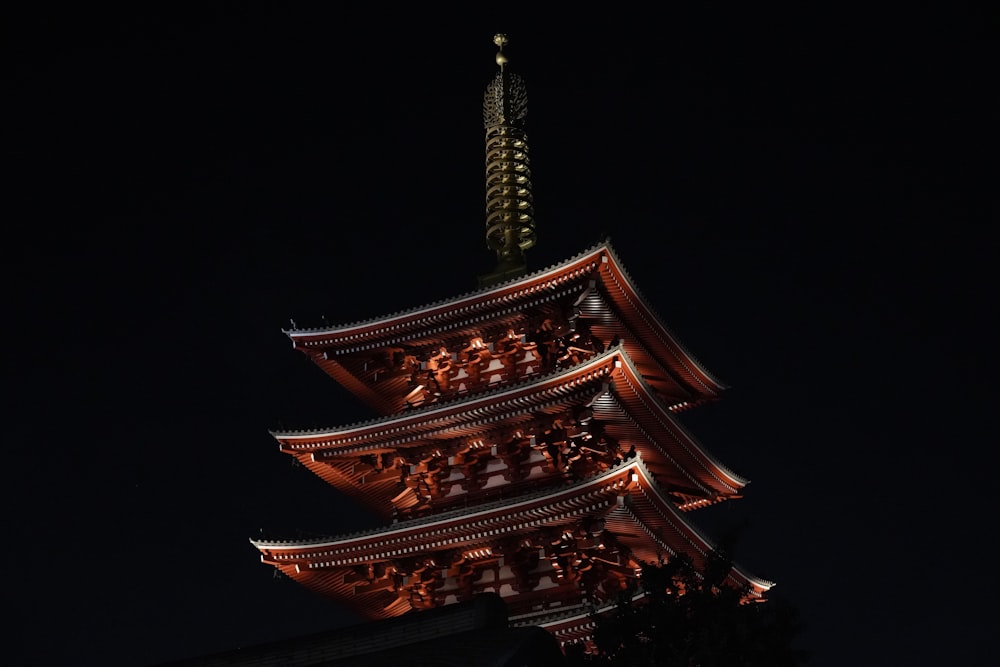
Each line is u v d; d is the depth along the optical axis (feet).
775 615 110.11
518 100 229.86
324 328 204.23
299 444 198.39
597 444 186.50
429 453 195.93
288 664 111.75
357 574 191.62
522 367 199.21
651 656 107.55
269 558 191.01
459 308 196.75
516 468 190.70
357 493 205.67
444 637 103.19
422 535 183.83
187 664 115.85
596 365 177.78
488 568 186.39
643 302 192.13
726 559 114.73
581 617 165.89
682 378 208.44
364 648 109.91
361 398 213.66
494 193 220.02
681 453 194.80
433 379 203.21
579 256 186.60
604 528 176.65
